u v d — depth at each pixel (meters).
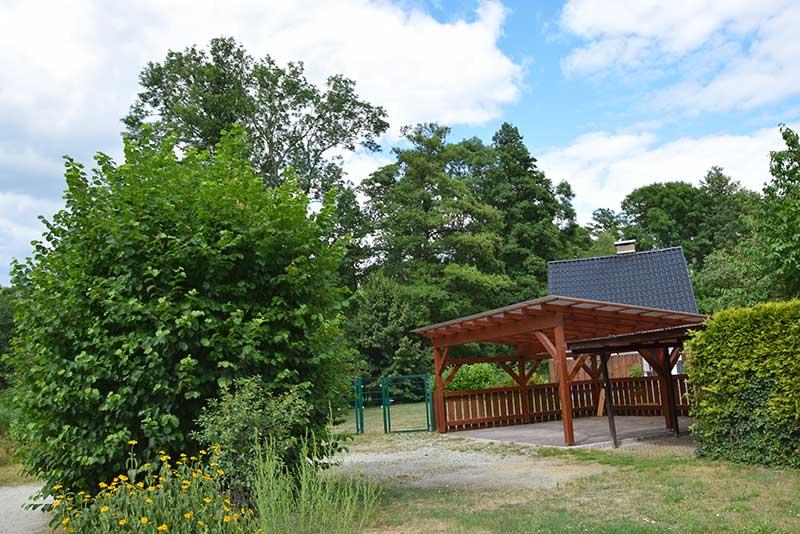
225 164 8.14
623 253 22.36
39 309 7.22
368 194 39.59
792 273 14.56
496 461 11.55
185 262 7.26
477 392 18.61
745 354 8.91
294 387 7.17
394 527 6.58
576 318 13.38
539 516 6.66
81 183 7.72
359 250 36.69
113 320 7.02
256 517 6.16
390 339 32.97
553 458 11.36
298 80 34.56
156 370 6.90
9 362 7.72
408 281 37.38
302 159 34.31
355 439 16.91
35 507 7.12
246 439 6.45
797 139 15.79
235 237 7.59
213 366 7.29
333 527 5.44
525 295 39.47
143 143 8.03
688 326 10.62
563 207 46.75
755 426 8.82
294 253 8.06
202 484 5.88
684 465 9.18
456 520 6.74
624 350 12.90
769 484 7.48
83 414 7.03
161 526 4.82
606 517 6.46
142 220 7.43
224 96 31.16
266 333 7.47
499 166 44.44
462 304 36.16
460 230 39.03
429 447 14.47
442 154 40.31
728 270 28.67
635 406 19.50
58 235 7.69
